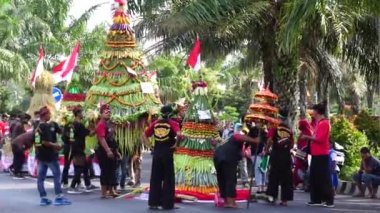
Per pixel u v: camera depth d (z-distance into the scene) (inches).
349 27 551.8
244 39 655.8
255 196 494.6
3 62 1343.5
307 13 401.4
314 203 473.4
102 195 505.4
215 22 566.9
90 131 551.5
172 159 445.1
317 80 799.7
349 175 624.1
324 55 717.9
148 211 434.3
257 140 456.4
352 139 648.4
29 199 494.0
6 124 892.0
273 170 475.5
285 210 446.3
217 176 462.6
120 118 559.8
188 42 627.8
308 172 570.6
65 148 564.7
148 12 607.2
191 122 496.1
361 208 464.8
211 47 679.1
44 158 457.4
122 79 580.4
